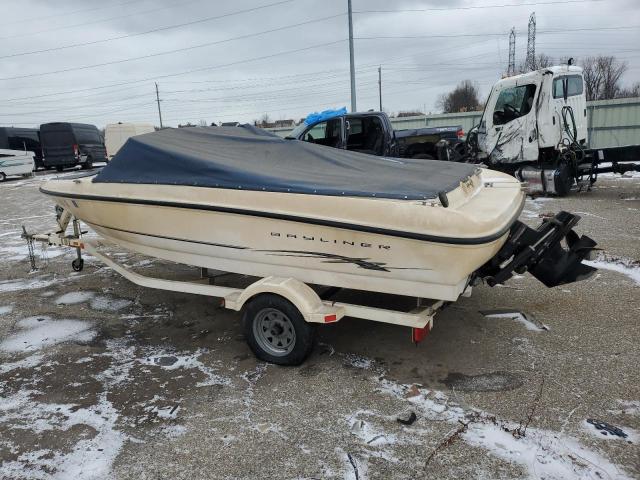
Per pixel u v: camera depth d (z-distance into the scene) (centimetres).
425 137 1305
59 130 2783
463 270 332
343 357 406
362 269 365
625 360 379
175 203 420
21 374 397
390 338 437
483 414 320
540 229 384
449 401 337
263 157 461
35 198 1565
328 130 1012
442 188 366
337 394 351
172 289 465
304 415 328
